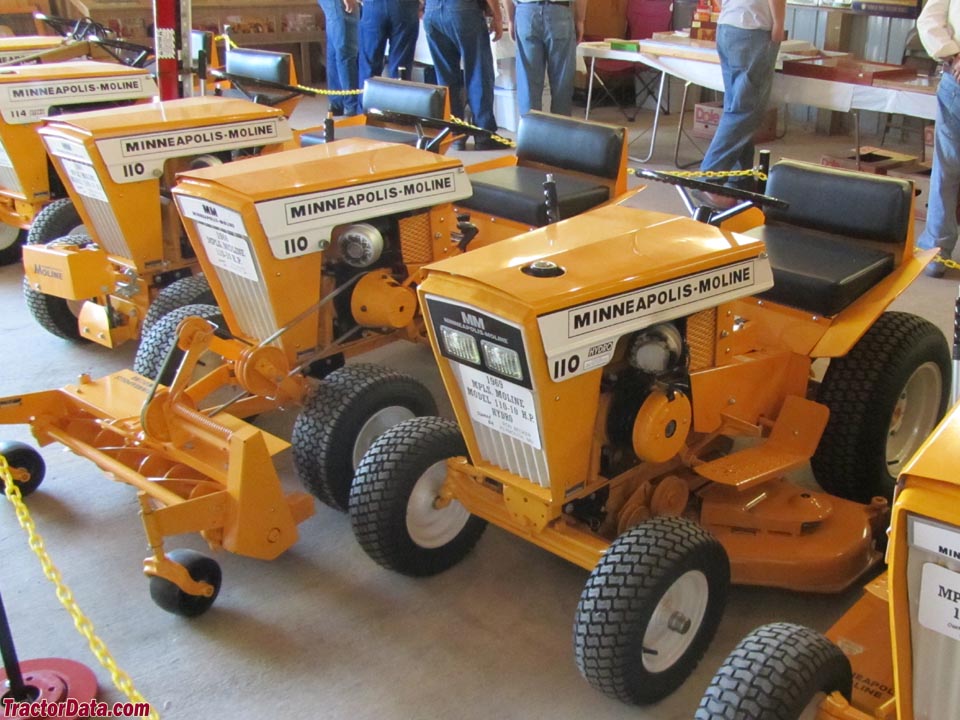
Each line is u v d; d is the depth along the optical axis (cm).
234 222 272
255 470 240
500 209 362
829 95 548
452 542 263
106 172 338
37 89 433
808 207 302
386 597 255
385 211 293
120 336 359
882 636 190
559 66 635
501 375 202
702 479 254
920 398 297
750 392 255
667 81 843
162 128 349
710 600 216
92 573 266
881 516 255
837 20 719
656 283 208
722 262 220
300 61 957
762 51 525
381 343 324
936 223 455
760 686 163
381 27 725
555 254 214
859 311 269
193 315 300
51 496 303
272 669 230
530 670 228
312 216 278
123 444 282
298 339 293
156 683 225
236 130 369
